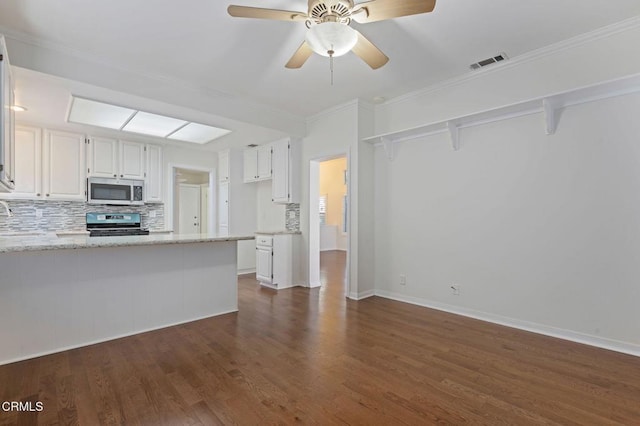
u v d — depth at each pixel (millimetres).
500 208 3230
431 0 1812
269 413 1809
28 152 4109
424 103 3820
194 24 2490
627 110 2547
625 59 2545
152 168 5184
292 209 5207
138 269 3072
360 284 4211
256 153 5543
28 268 2537
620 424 1714
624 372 2246
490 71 3271
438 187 3721
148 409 1840
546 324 2943
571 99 2750
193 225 7859
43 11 2295
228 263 3674
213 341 2826
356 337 2898
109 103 3375
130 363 2410
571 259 2811
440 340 2824
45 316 2598
